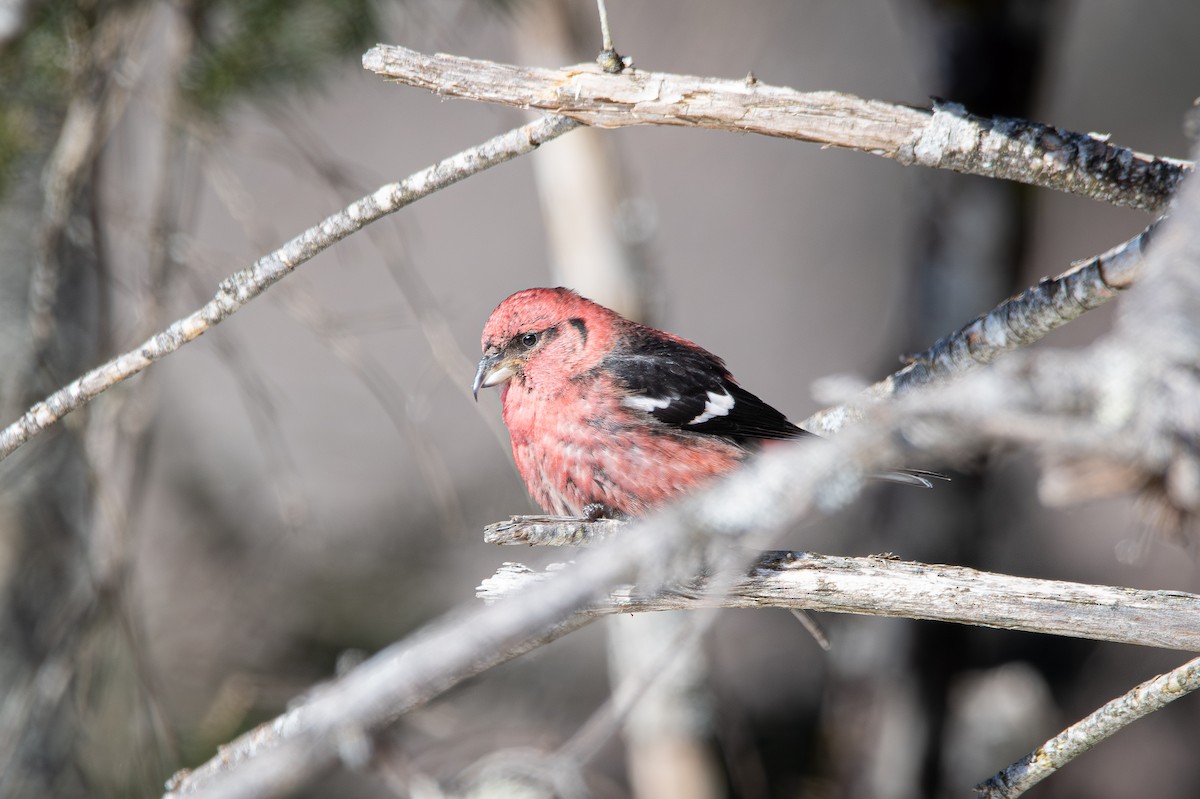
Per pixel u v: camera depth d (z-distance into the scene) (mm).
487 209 19188
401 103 18953
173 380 16906
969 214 11930
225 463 16625
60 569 10148
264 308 18078
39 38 9617
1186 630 5180
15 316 9914
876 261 19266
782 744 14648
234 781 3887
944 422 3383
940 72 11953
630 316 11516
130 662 10773
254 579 15508
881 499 12594
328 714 3855
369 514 16312
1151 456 3338
